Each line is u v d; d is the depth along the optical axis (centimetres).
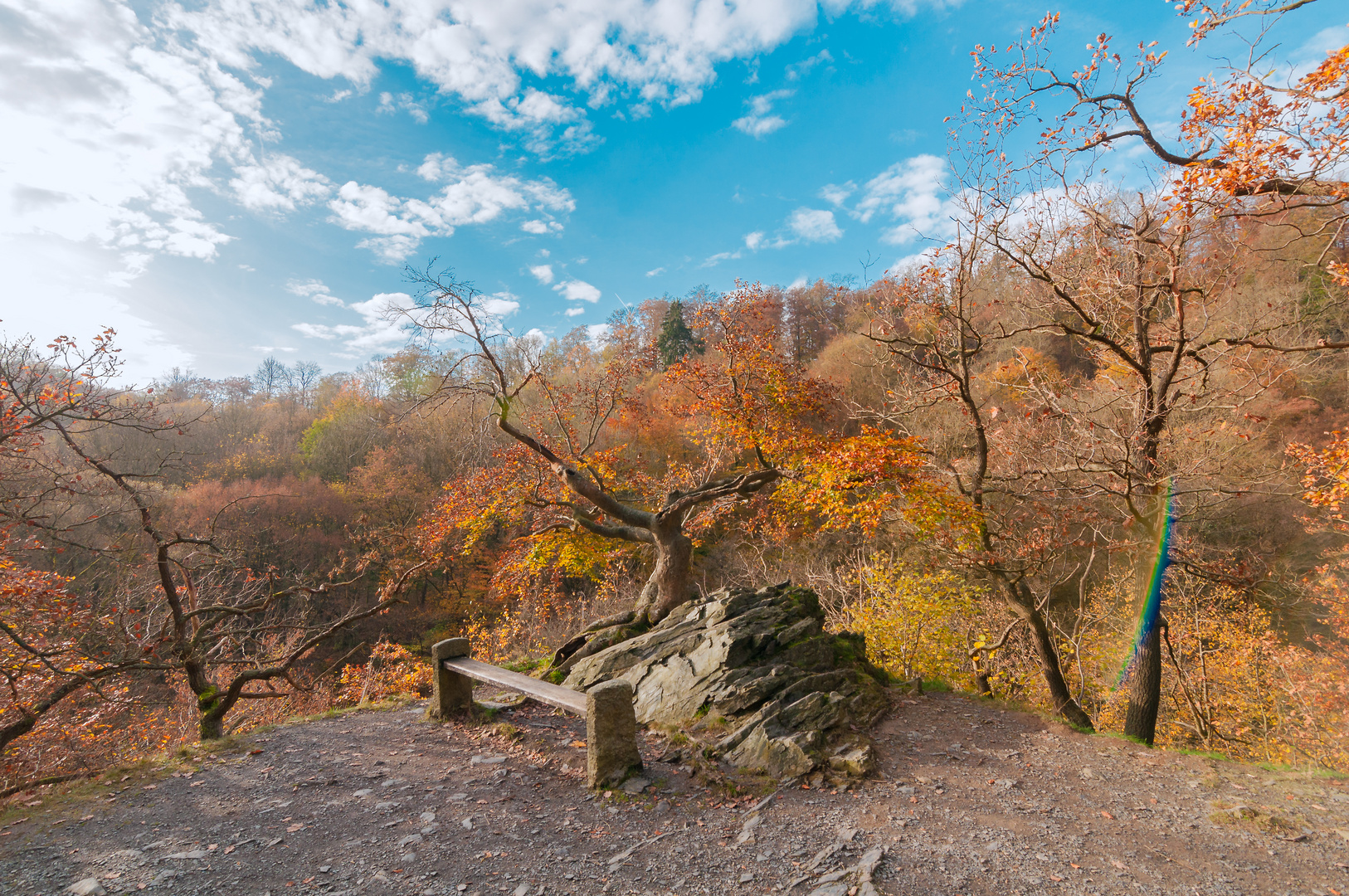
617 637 957
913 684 759
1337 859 373
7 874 332
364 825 412
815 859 372
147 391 936
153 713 1117
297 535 2419
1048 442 959
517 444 1222
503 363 1152
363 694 1144
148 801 440
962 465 1088
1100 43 731
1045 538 918
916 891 335
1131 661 891
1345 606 1305
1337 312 1159
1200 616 1365
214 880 336
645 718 661
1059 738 609
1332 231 741
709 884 344
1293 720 1255
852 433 1956
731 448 1431
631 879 350
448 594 2462
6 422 696
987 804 457
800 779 489
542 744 562
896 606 1319
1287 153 583
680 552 1012
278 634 1208
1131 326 926
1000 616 1437
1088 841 399
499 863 365
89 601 879
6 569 722
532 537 1222
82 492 841
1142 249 847
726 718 611
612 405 1329
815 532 1900
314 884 336
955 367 1000
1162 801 463
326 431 3272
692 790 470
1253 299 1224
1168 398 902
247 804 441
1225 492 939
